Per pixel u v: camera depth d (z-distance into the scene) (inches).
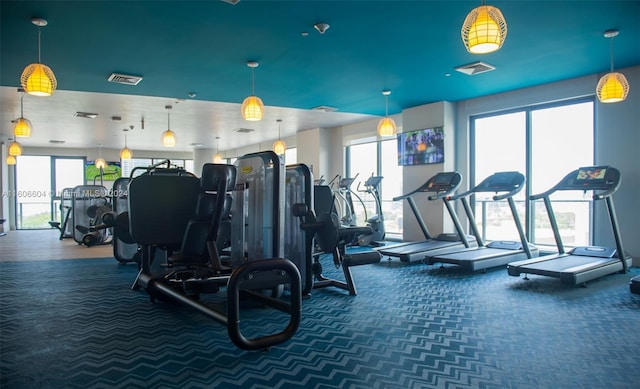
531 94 261.6
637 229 218.7
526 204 273.9
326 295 166.4
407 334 119.4
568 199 256.4
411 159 318.3
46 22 157.6
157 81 242.4
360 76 237.0
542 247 265.3
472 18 123.9
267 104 311.0
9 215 534.3
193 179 151.1
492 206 295.9
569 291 171.2
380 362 99.4
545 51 197.0
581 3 148.2
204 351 107.1
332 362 99.5
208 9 150.8
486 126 295.1
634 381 89.4
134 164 617.0
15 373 94.3
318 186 213.2
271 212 131.7
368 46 190.2
